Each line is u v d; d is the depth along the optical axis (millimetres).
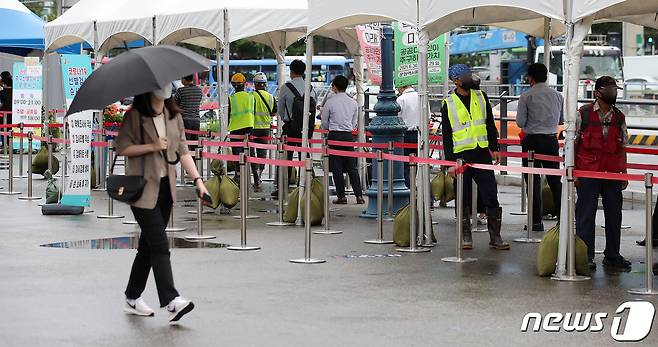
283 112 20172
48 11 54969
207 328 9336
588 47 48438
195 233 15695
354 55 22078
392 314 9953
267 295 10859
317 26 16016
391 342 8836
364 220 17500
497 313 10016
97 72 9266
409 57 18984
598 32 58156
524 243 14852
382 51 17844
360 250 14055
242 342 8820
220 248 14172
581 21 11695
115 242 14727
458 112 14023
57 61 26203
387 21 16203
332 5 15625
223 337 9000
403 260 13219
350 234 15688
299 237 15297
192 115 23250
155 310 10086
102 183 23016
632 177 11281
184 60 9336
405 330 9289
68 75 19297
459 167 13188
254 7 19109
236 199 18500
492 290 11180
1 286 11273
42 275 11969
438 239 15172
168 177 9555
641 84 38031
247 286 11359
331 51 61969
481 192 14195
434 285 11469
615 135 12383
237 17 19094
